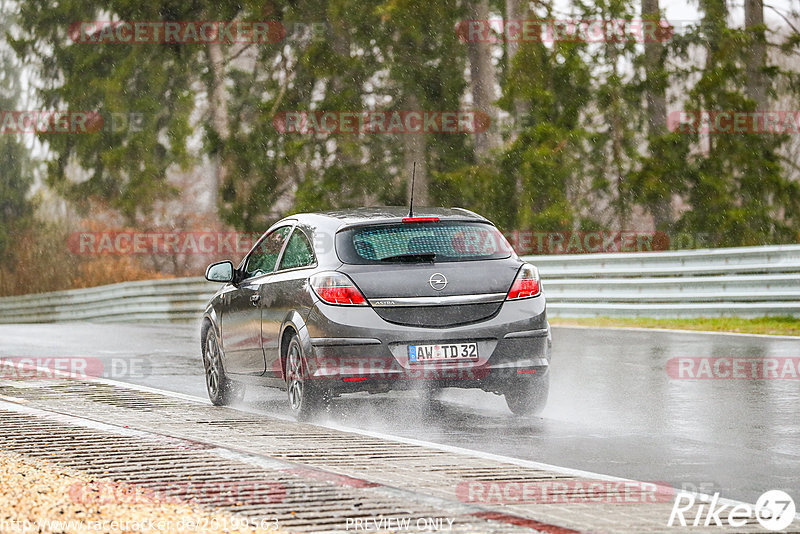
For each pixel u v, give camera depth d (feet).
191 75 364.17
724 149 295.07
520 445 82.38
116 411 97.66
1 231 467.93
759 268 171.73
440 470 69.92
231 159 351.05
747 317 173.06
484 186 306.35
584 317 196.54
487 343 91.35
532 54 299.99
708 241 294.46
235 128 357.61
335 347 89.61
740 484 68.69
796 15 301.22
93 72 368.89
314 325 90.58
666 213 303.07
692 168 297.53
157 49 357.61
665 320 182.91
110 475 67.15
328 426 88.94
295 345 92.58
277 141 343.46
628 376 122.52
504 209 309.22
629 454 78.95
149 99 359.66
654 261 186.60
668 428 90.17
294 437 82.84
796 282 167.22
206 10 356.59
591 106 306.96
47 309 315.37
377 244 92.73
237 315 103.04
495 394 105.60
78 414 95.14
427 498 60.03
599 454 78.84
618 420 94.22
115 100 357.82
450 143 335.47
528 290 93.50
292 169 350.43
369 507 57.88
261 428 87.40
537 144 299.79
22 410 95.81
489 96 323.78
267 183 349.00
